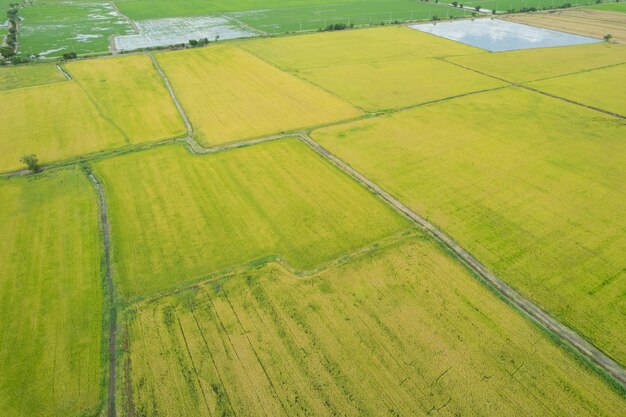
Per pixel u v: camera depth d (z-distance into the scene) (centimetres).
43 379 1952
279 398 1861
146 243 2756
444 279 2444
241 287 2420
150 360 2033
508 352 2036
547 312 2236
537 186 3256
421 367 1973
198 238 2789
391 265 2547
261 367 1991
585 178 3353
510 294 2344
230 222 2931
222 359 2030
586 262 2542
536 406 1816
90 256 2655
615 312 2228
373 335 2127
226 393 1884
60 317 2250
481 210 3002
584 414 1788
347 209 3041
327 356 2031
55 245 2750
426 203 3086
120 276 2503
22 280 2480
